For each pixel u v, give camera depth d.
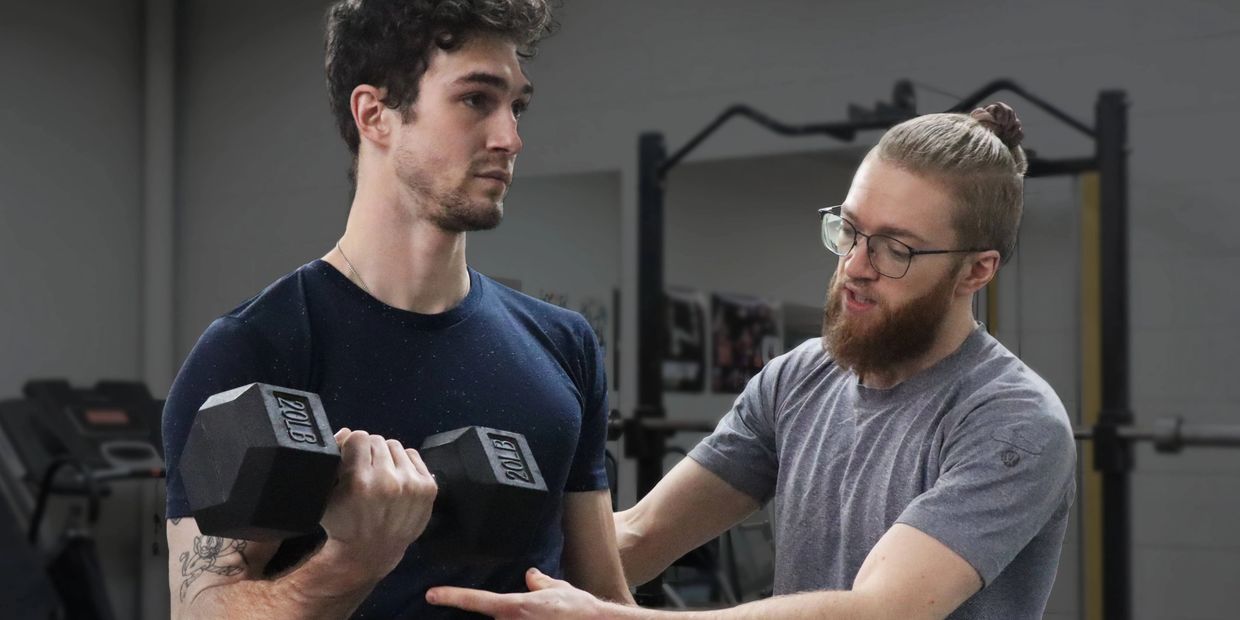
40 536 4.96
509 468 1.33
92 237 5.45
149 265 5.54
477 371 1.50
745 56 4.37
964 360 1.71
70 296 5.37
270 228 5.35
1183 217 3.65
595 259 4.52
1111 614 3.39
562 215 4.58
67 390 4.95
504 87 1.42
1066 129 3.82
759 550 2.54
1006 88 3.38
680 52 4.48
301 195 5.28
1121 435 3.35
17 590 4.05
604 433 1.68
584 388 1.64
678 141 4.47
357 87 1.45
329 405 1.42
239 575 1.34
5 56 5.19
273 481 1.18
